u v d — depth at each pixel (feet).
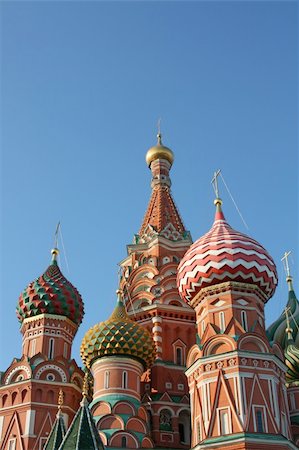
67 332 181.47
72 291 186.29
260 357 142.51
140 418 150.82
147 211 225.76
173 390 173.37
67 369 169.58
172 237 211.20
